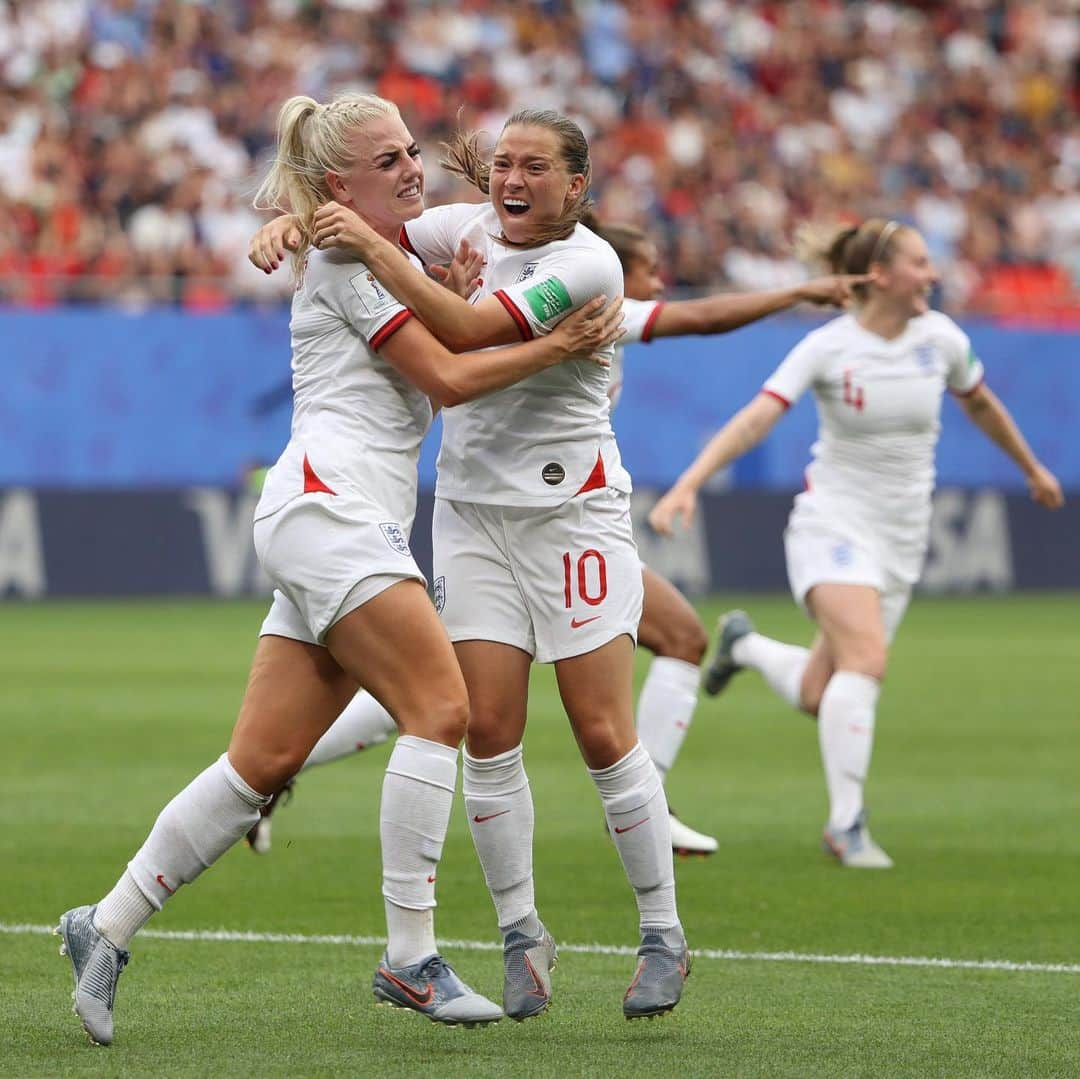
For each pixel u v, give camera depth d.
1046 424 76.69
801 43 93.31
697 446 72.81
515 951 16.75
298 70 81.19
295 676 15.95
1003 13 98.62
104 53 78.19
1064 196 92.75
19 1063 14.92
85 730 38.59
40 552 67.81
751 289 81.31
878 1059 15.32
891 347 27.28
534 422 16.61
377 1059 15.17
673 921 16.75
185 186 74.44
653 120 87.06
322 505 15.52
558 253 16.44
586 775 34.12
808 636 58.62
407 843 15.57
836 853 26.11
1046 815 30.38
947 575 76.12
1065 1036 16.22
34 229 72.19
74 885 23.52
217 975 18.64
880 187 88.88
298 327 16.19
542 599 16.69
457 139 17.80
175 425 69.44
